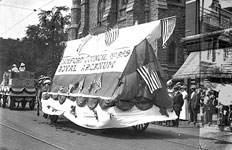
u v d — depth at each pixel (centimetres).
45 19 3191
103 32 1541
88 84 1362
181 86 1862
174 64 2777
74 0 4122
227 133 647
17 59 2581
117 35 1389
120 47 1309
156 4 2825
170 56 2783
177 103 1546
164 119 1217
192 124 1644
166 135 1235
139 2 2947
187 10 2208
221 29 646
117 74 1215
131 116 1175
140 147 957
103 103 1191
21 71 2481
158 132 1329
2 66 2389
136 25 1358
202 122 701
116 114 1158
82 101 1320
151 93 1211
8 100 2559
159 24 1259
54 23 3212
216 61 641
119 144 1018
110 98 1177
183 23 2856
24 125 1466
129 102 1178
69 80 1522
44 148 929
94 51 1470
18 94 2448
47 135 1184
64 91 1507
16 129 1306
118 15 3319
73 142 1045
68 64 1623
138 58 1231
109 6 3381
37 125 1480
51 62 3064
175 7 2875
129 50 1244
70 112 1384
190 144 1012
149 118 1191
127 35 1336
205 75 662
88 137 1159
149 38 1259
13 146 947
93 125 1222
